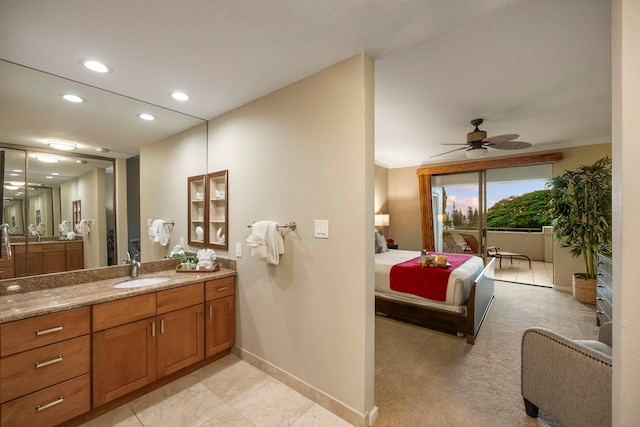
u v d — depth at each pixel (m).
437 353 2.53
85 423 1.68
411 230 6.16
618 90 0.95
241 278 2.44
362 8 1.30
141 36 1.49
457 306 2.85
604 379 1.31
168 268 2.62
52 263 2.04
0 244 1.83
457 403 1.85
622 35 0.92
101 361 1.71
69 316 1.59
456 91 2.59
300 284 1.98
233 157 2.50
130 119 2.43
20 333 1.43
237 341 2.49
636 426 0.93
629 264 0.92
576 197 3.88
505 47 1.90
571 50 1.94
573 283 4.11
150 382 1.93
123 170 2.40
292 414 1.77
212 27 1.42
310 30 1.46
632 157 0.91
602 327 1.78
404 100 2.79
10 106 1.86
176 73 1.88
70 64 1.76
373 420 1.69
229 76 1.93
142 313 1.89
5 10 1.26
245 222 2.39
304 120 1.95
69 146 2.12
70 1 1.22
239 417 1.75
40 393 1.49
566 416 1.46
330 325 1.81
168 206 2.65
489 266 3.65
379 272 3.38
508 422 1.68
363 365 1.65
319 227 1.86
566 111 3.08
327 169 1.82
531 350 1.67
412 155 5.34
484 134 3.28
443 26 1.45
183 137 2.70
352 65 1.70
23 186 1.93
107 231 2.31
